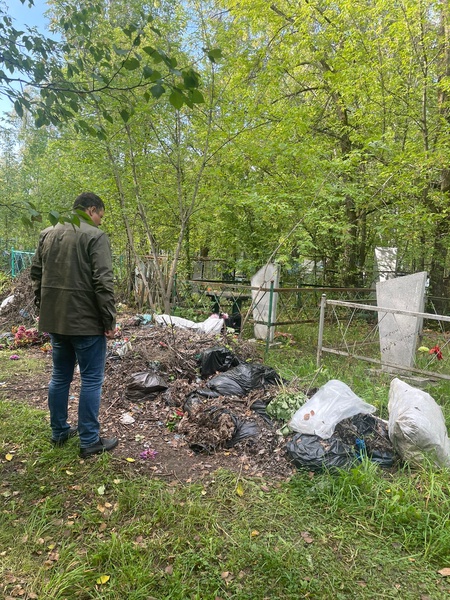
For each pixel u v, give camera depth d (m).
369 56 8.55
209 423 3.29
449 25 8.47
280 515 2.39
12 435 3.15
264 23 8.32
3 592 1.82
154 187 7.61
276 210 6.96
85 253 2.71
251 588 1.89
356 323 8.53
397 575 2.02
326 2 8.62
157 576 1.93
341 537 2.23
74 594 1.83
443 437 2.98
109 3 4.88
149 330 5.72
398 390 3.52
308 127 8.13
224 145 6.98
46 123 2.26
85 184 7.87
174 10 6.51
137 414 3.64
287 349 6.32
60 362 2.90
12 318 7.11
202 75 6.55
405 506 2.41
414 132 9.58
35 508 2.36
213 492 2.59
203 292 7.85
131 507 2.39
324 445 2.93
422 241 9.66
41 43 2.30
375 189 8.60
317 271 11.28
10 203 1.80
